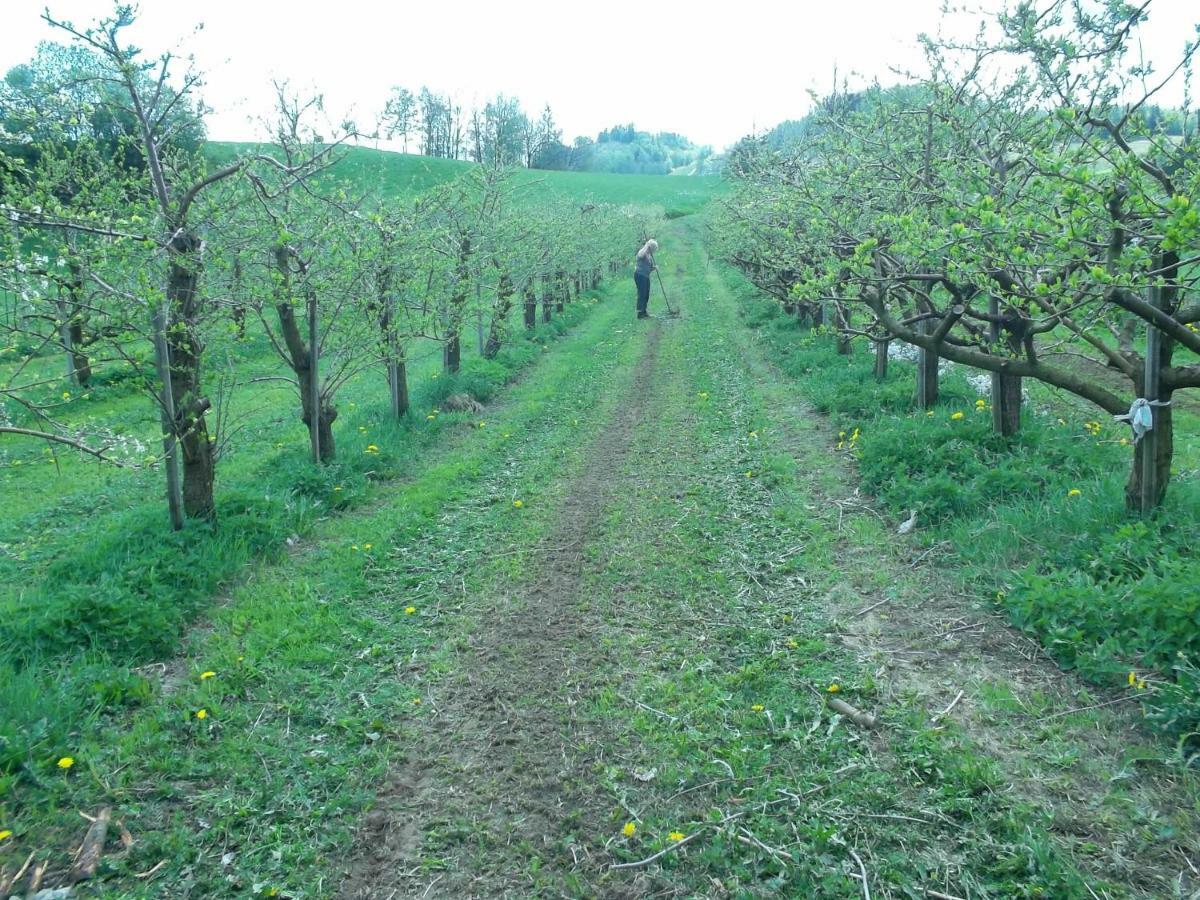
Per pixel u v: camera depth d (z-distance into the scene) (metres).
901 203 7.05
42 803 3.59
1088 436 7.41
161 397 6.17
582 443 9.70
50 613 4.86
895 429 7.88
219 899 3.12
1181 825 3.14
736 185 21.17
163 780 3.76
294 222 7.68
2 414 5.11
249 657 4.80
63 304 5.49
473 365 13.71
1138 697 3.87
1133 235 4.39
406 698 4.43
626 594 5.55
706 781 3.65
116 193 8.31
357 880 3.23
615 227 31.05
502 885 3.18
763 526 6.61
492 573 6.03
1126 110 5.00
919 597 5.20
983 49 6.22
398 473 8.67
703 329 18.91
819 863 3.13
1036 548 5.40
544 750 3.96
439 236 10.76
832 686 4.24
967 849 3.14
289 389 15.05
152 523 6.37
